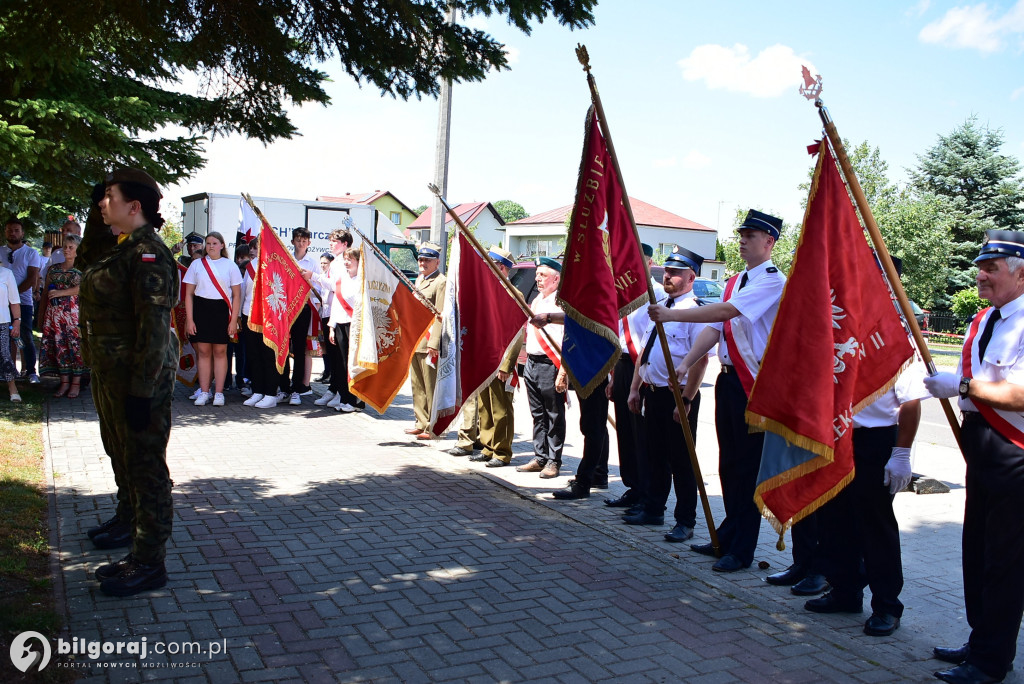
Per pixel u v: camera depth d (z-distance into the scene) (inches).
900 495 290.5
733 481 211.0
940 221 1406.3
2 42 187.5
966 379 149.2
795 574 197.2
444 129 571.5
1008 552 145.6
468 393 279.4
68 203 447.5
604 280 202.5
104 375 166.1
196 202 728.3
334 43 205.0
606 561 206.1
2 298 365.7
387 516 235.8
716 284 762.2
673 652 155.7
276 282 390.9
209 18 191.8
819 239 155.8
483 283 278.1
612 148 201.0
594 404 262.5
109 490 243.4
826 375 154.6
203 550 199.3
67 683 131.6
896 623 170.1
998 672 146.6
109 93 300.2
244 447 318.3
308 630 157.0
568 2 189.0
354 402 413.4
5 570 175.0
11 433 308.3
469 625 163.2
